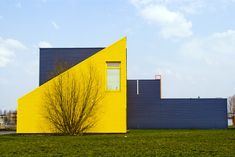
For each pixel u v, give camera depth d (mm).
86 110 29062
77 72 29672
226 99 39656
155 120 39781
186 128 39562
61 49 34625
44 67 34438
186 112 39750
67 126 28578
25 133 29422
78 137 24359
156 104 39938
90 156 13828
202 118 39625
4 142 20312
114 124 29734
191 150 15516
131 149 16047
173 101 39781
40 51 34562
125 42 30359
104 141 20438
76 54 34531
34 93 29562
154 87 39969
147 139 21766
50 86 29359
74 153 14750
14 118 49750
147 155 14016
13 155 14242
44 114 29344
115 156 13797
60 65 32656
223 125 39469
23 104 29594
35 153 14883
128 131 33219
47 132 29266
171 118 39719
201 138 22172
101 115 29750
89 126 29375
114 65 30234
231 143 18672
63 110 28609
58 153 14820
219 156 13672
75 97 28984
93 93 29578
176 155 13969
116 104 29906
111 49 30250
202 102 39688
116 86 30109
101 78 29969
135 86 40000
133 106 39906
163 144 18297
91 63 29953
